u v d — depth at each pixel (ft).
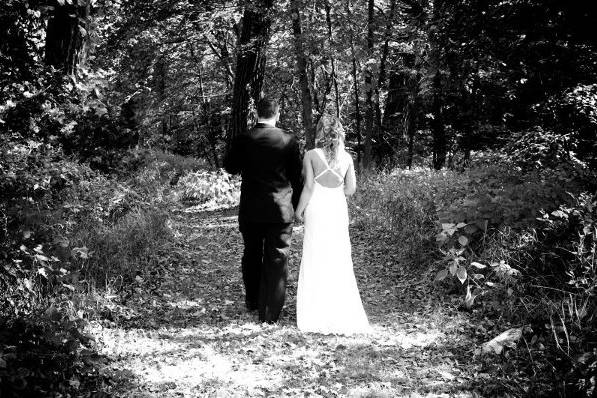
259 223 18.29
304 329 17.87
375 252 27.37
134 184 35.09
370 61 51.29
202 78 80.48
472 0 29.17
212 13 55.26
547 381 12.85
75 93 23.76
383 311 19.71
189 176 53.31
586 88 28.86
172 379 13.58
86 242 21.95
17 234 14.03
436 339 16.33
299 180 18.80
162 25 58.95
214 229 34.37
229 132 51.08
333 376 13.87
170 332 17.20
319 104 66.49
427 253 23.72
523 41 29.35
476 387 13.10
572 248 17.88
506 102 33.88
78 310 16.65
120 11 50.24
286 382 13.52
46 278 15.40
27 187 18.12
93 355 13.35
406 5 48.06
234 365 14.56
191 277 23.61
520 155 27.94
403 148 57.47
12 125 21.62
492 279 18.93
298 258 27.12
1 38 18.76
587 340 13.56
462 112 39.29
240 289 22.35
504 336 14.98
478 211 21.57
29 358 12.21
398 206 29.22
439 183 29.45
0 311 13.67
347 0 49.78
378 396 12.69
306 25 51.26
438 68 32.81
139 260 23.79
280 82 65.72
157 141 86.94
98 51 51.06
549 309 15.75
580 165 24.03
